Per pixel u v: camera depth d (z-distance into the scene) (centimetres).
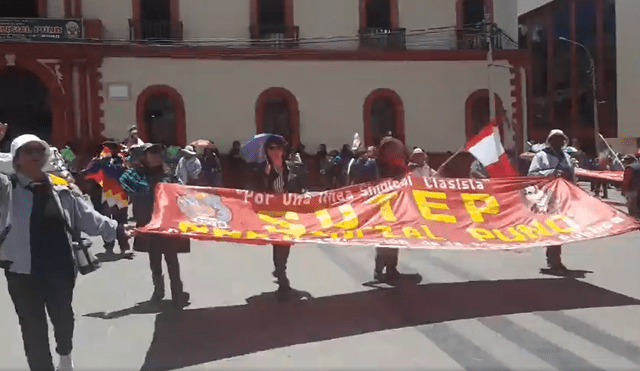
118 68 2200
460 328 616
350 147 2353
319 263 969
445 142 2419
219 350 563
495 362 523
